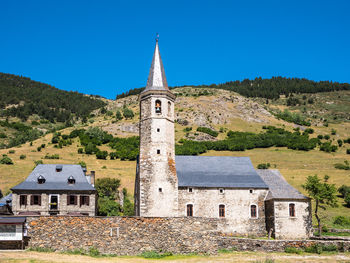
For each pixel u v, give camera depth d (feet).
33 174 210.38
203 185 183.32
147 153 178.91
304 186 195.72
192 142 460.96
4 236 126.62
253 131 550.77
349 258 134.51
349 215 237.86
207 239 142.72
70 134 481.87
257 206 185.57
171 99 190.70
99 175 334.85
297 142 467.52
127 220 139.33
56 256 121.39
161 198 173.99
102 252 133.80
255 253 143.13
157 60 195.62
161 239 139.85
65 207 200.34
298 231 176.55
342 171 349.41
